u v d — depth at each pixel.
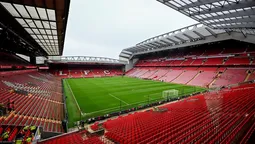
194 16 20.89
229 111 12.36
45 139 10.58
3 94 15.97
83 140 9.74
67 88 37.75
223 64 42.94
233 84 33.50
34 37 25.25
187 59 56.78
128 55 82.12
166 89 34.97
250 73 35.31
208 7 18.19
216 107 14.27
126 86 40.25
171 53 67.00
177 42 50.44
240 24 22.16
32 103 17.30
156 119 12.73
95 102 24.27
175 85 41.19
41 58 64.75
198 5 17.33
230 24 23.56
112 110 20.25
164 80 51.75
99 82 49.47
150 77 59.75
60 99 24.88
